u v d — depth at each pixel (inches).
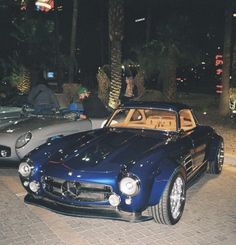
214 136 290.8
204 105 794.2
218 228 201.9
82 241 183.5
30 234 189.8
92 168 191.9
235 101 633.6
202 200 245.6
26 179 206.8
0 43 1090.7
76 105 358.6
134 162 192.2
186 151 225.3
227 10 628.7
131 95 647.8
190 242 184.9
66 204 191.3
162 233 193.9
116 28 604.1
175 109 249.3
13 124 312.8
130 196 181.6
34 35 1019.3
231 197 252.8
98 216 185.0
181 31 856.9
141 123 278.7
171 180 193.5
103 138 230.1
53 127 301.3
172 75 840.9
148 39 1192.8
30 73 948.0
